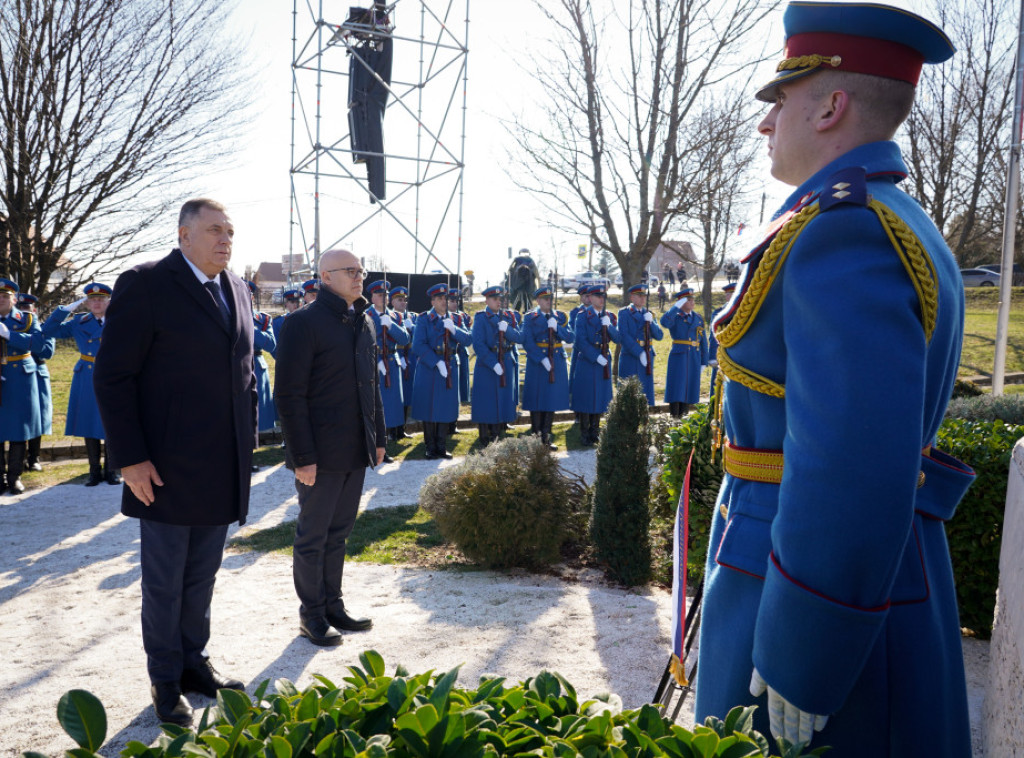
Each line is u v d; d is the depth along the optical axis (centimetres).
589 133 1215
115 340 325
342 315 427
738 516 143
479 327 1129
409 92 1445
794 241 127
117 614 465
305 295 1109
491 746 126
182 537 344
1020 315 2442
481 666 388
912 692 130
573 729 134
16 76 1391
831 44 139
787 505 114
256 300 1583
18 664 395
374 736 126
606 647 410
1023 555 207
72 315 875
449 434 1239
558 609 470
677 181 1224
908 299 116
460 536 549
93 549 602
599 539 526
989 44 1816
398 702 138
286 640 427
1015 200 1074
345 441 421
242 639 429
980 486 405
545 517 543
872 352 110
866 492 106
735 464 147
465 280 2678
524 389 1169
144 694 363
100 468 849
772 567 119
